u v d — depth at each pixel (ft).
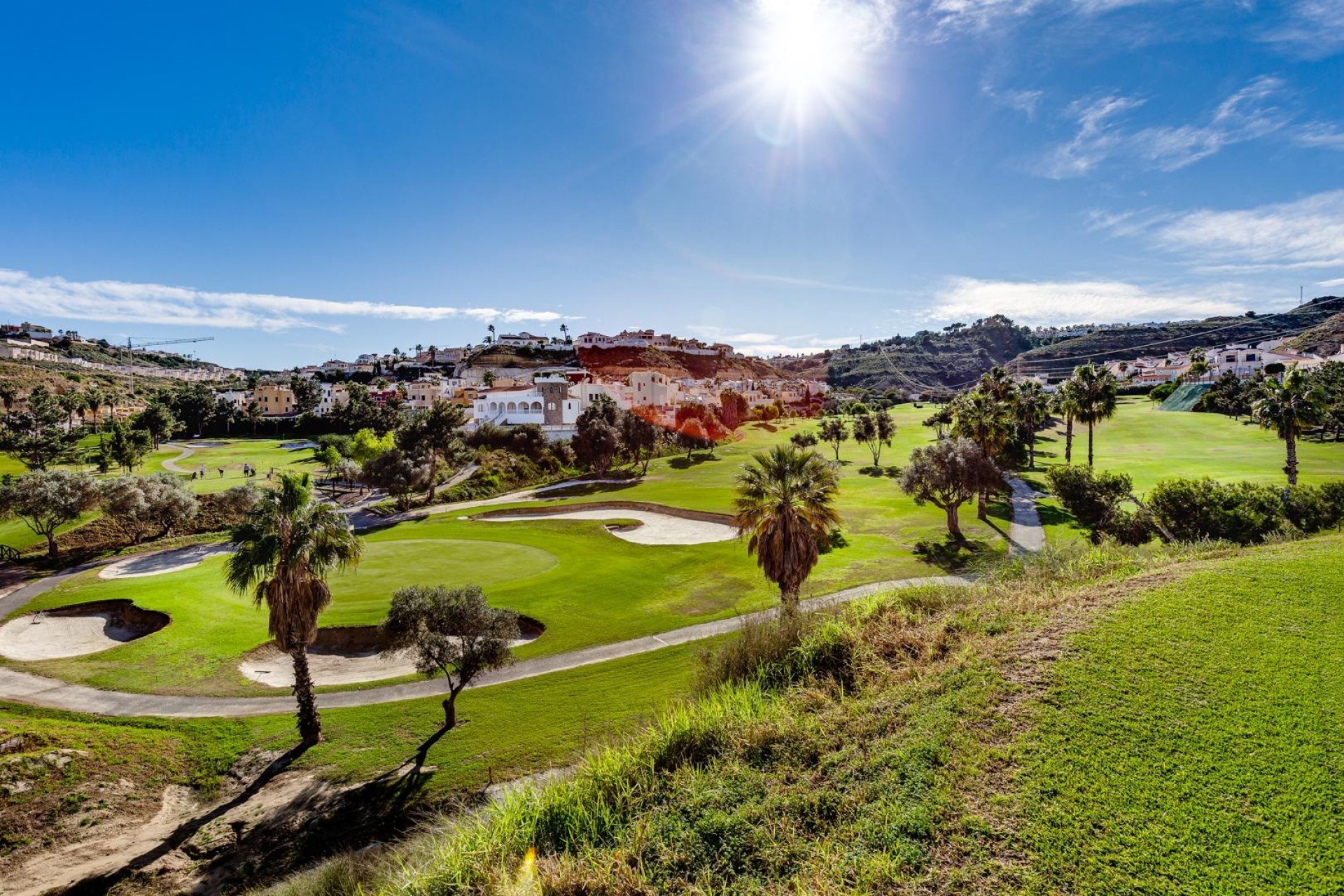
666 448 302.86
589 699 68.18
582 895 25.75
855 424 241.96
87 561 134.62
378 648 84.12
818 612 59.77
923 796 27.96
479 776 56.59
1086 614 44.37
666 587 107.76
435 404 226.38
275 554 62.95
